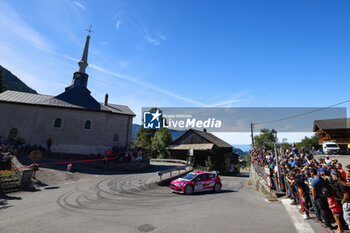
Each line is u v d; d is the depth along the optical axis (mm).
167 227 5312
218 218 6109
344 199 4695
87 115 25281
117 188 11305
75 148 23672
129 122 28609
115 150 24328
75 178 13453
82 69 33906
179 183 10820
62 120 23828
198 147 29125
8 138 21016
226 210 7098
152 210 7094
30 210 6707
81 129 24531
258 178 12766
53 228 5160
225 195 10430
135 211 6934
